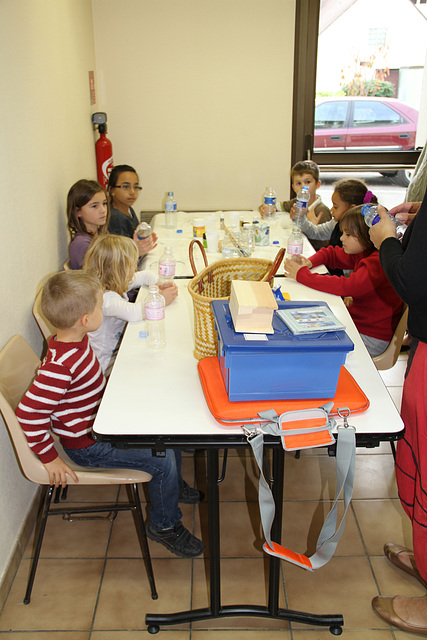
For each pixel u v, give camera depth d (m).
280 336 1.32
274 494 1.47
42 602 1.79
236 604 1.77
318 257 2.53
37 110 2.45
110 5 3.73
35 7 2.44
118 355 1.70
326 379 1.37
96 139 3.96
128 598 1.81
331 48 3.93
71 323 1.55
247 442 1.33
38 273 2.35
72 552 1.98
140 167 4.18
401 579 1.87
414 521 1.59
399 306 2.31
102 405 1.44
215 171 4.21
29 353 1.87
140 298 2.13
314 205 3.41
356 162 4.29
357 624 1.72
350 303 2.57
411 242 1.30
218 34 3.82
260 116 4.06
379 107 4.11
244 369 1.32
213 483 1.47
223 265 1.86
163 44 3.84
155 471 1.73
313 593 1.82
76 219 2.72
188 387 1.53
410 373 1.52
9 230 1.99
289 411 1.33
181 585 1.85
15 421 1.55
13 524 1.91
